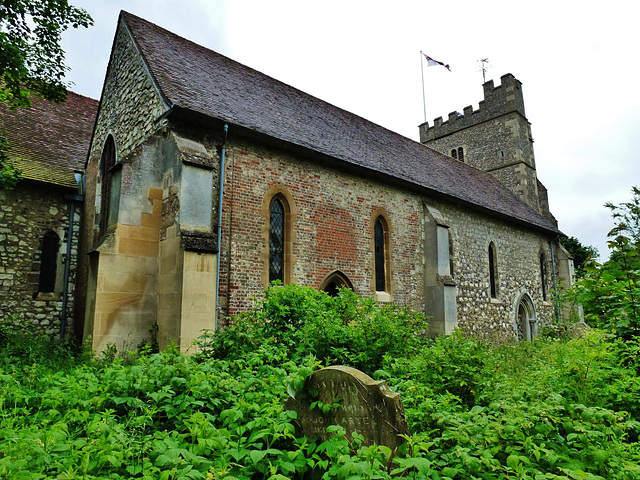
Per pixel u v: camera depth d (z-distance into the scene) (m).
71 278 11.43
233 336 6.25
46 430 3.35
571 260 22.39
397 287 13.07
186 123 9.03
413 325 7.12
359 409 3.41
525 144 25.72
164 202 8.84
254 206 9.78
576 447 3.42
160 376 4.27
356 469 2.54
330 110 15.98
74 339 10.61
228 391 4.23
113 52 12.03
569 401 4.16
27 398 4.18
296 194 10.76
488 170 26.02
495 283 17.66
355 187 12.34
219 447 3.07
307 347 6.38
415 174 15.16
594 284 6.23
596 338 4.79
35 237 11.02
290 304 7.23
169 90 9.23
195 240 8.14
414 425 3.65
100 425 3.15
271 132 10.26
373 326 6.59
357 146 13.95
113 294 8.20
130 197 8.56
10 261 10.57
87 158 12.84
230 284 9.06
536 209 25.36
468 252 16.27
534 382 4.73
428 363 5.06
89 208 11.58
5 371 5.75
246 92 12.15
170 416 3.83
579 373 4.36
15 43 8.25
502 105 25.88
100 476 2.75
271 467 2.74
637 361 5.04
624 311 5.62
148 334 8.48
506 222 19.02
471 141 27.05
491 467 2.91
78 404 4.04
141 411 4.01
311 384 3.71
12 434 3.20
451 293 13.92
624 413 3.63
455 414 3.65
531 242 20.78
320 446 3.13
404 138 19.89
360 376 3.50
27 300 10.70
